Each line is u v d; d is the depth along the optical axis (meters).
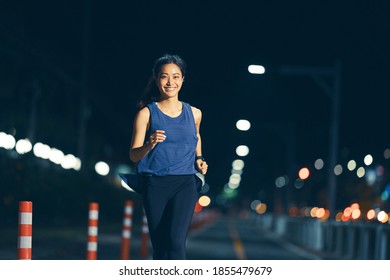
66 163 92.69
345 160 119.50
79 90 80.88
